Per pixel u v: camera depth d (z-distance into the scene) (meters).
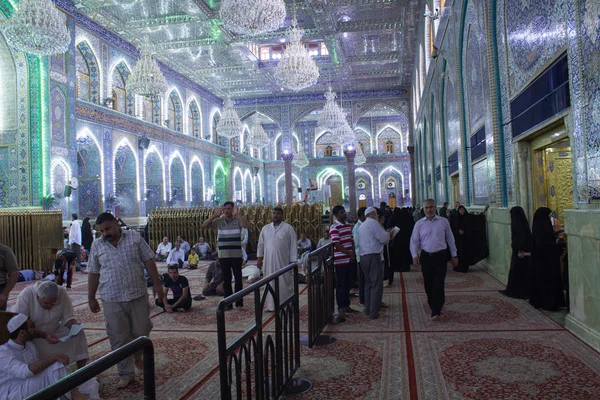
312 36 16.81
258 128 21.56
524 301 5.39
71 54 12.96
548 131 5.04
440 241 4.76
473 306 5.25
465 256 7.94
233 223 5.74
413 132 23.64
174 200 19.81
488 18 6.59
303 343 4.12
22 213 9.90
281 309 3.07
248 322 4.99
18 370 2.50
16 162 11.59
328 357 3.69
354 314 5.18
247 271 8.02
